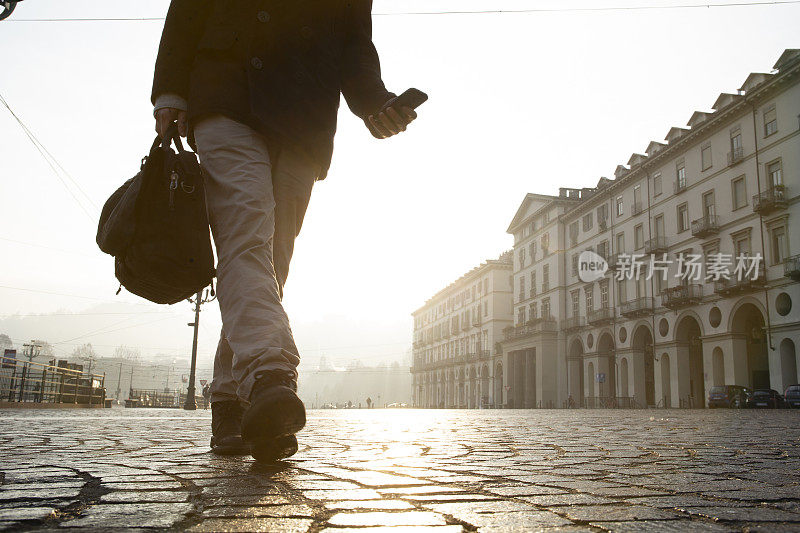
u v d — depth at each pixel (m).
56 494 1.72
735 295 30.17
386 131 2.52
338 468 2.40
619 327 39.69
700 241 32.75
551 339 47.12
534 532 1.25
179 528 1.27
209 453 2.97
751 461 2.91
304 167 2.35
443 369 76.81
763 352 31.30
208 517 1.39
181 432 5.11
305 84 2.30
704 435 5.26
